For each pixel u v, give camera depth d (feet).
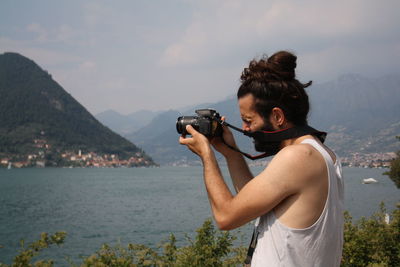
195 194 208.13
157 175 546.26
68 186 293.84
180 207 145.79
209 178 4.66
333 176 4.39
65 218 119.14
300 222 4.21
